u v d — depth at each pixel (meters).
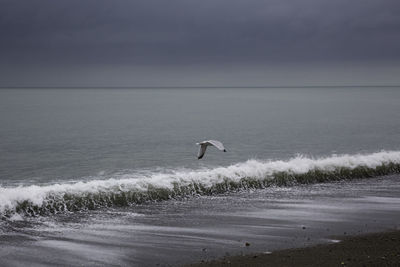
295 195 24.12
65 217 19.80
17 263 14.42
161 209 21.22
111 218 19.73
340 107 136.88
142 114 109.06
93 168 34.16
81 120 87.19
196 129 68.12
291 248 15.70
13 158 38.50
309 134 59.09
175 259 14.80
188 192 23.98
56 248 15.84
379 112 107.56
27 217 19.66
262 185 26.00
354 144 48.72
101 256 15.09
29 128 68.06
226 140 52.88
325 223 18.89
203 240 16.75
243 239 16.81
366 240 16.42
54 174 31.67
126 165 35.62
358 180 28.09
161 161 37.66
